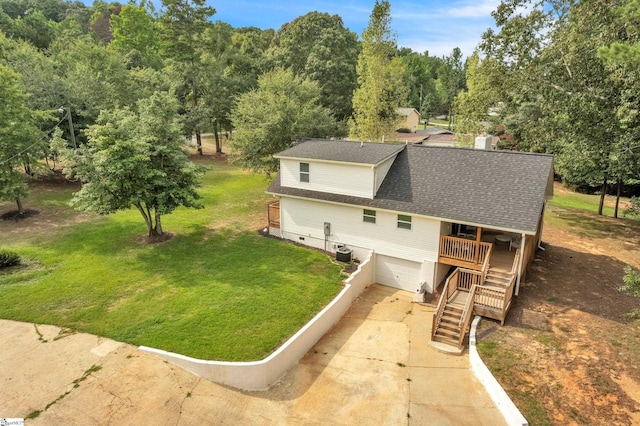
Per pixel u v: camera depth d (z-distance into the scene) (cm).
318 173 1833
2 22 5491
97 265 1634
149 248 1831
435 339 1244
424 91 9894
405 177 1733
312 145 2102
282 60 5159
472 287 1307
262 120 2592
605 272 1659
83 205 1692
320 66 4603
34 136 2200
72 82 2848
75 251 1770
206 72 4150
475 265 1490
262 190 2969
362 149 1900
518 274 1394
